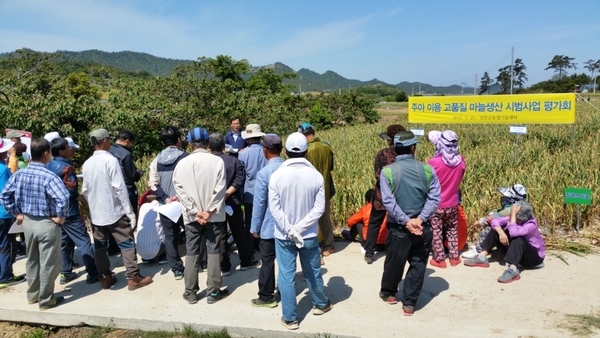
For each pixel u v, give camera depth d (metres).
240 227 5.62
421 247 4.36
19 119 11.23
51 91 13.52
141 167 11.29
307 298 4.94
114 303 4.97
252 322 4.44
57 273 4.89
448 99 14.49
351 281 5.32
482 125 19.31
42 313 4.75
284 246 4.19
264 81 38.47
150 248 6.04
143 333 4.52
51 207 4.70
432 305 4.64
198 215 4.61
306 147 4.23
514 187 5.47
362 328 4.24
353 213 7.64
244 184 5.81
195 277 4.87
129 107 14.92
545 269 5.43
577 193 6.22
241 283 5.43
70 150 5.40
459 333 4.09
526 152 11.59
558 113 12.75
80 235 5.39
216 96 18.08
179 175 4.68
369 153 12.55
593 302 4.57
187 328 4.39
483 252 5.61
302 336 4.16
